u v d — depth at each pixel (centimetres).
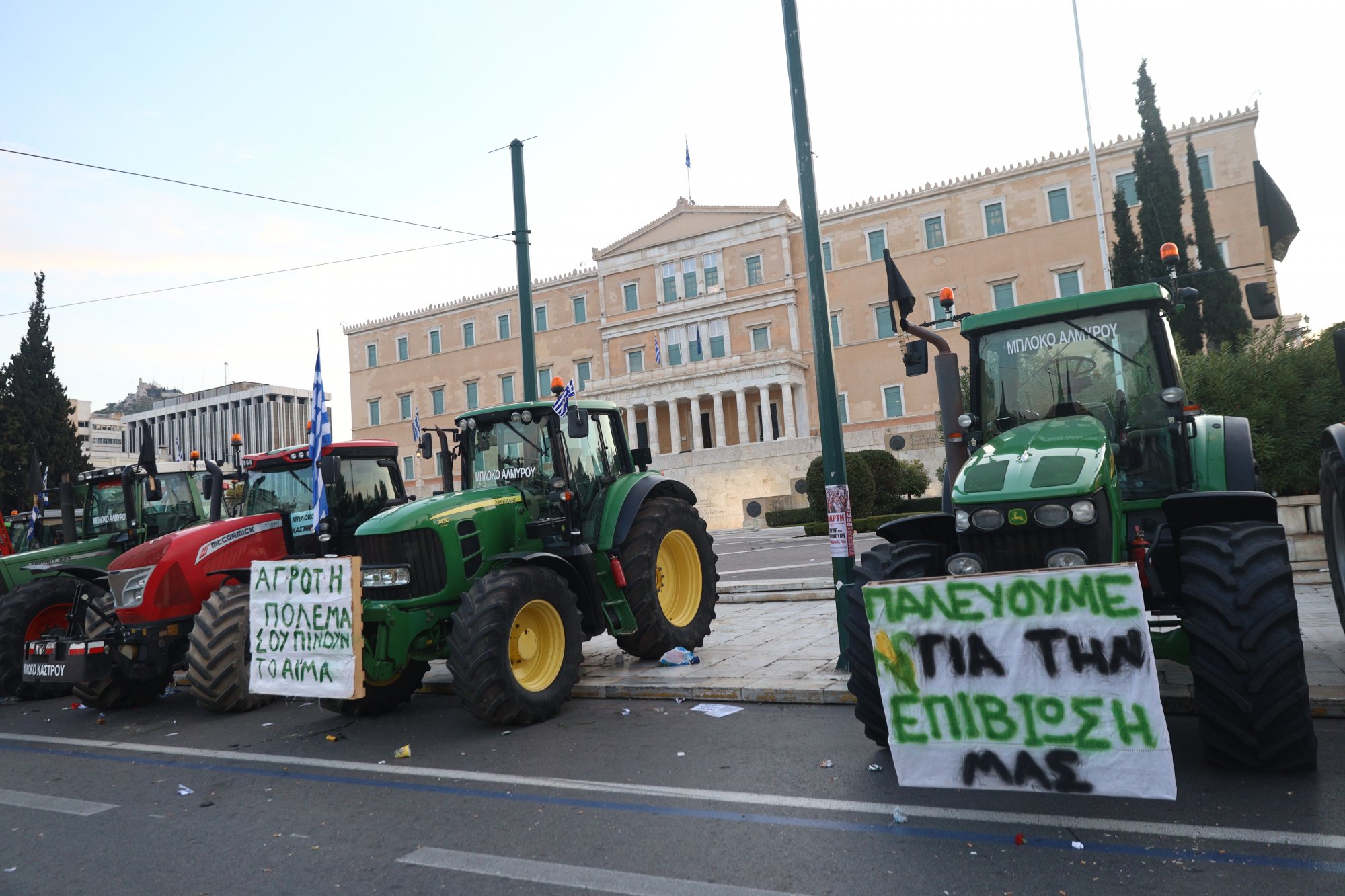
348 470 987
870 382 5422
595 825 439
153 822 502
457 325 6962
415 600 700
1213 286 2933
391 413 7238
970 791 444
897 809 423
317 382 790
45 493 1327
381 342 7331
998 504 453
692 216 6181
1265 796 402
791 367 5500
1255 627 414
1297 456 1261
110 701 908
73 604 1003
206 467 1077
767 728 604
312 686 687
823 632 960
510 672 661
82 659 847
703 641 917
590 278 6556
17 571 1081
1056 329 615
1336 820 368
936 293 5231
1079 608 394
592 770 538
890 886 340
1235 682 417
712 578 948
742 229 5944
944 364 627
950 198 5225
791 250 5819
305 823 479
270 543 948
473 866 395
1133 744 380
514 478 826
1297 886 314
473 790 517
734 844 397
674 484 935
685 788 485
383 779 558
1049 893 323
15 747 764
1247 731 417
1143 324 592
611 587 824
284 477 994
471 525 748
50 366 3781
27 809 547
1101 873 337
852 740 555
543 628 718
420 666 799
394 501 1028
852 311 5509
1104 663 388
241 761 641
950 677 414
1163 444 568
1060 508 436
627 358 6322
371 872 399
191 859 434
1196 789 419
